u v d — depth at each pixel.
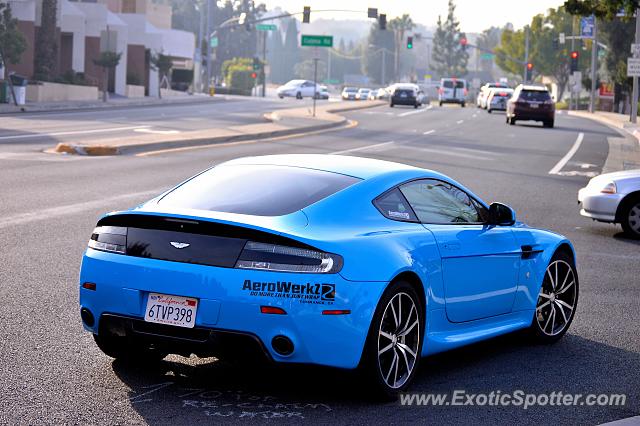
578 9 33.75
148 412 5.89
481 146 34.47
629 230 15.21
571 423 6.08
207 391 6.37
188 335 5.95
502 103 68.31
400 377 6.48
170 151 26.61
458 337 7.11
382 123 48.81
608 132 47.12
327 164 6.99
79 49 64.62
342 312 5.85
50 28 58.72
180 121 42.34
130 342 6.46
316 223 6.14
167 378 6.63
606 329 8.88
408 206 6.85
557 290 8.38
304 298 5.77
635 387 6.97
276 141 32.44
